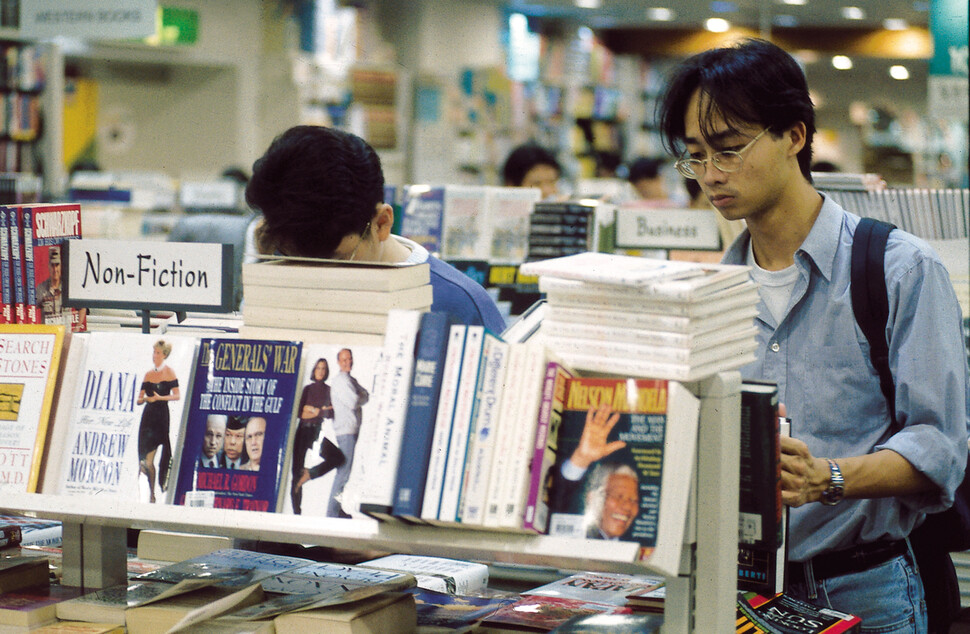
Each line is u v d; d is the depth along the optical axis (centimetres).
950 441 178
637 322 143
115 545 186
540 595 185
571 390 143
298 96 1061
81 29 510
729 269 148
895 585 194
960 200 302
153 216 666
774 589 164
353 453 153
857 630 165
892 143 1244
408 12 1118
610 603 179
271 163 184
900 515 193
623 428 139
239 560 193
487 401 139
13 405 170
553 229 362
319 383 158
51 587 184
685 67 182
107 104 1105
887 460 174
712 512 147
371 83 1081
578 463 139
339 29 1076
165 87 1120
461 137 1141
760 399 152
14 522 226
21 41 867
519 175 529
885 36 1152
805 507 194
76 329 200
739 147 179
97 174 775
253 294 168
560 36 1251
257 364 162
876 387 188
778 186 184
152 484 162
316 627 154
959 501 200
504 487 136
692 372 140
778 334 195
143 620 162
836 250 189
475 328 142
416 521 141
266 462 156
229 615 157
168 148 1123
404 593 168
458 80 1154
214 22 1059
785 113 177
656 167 687
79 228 199
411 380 143
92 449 167
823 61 1214
